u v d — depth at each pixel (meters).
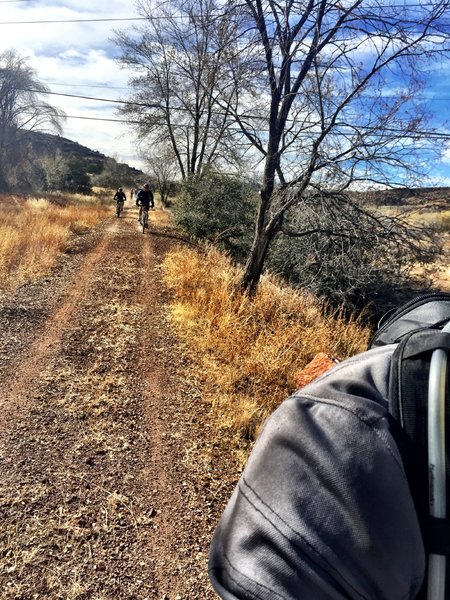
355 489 0.52
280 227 8.90
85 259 12.35
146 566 2.86
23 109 51.44
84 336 6.55
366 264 9.97
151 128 27.42
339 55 7.63
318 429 0.58
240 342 6.27
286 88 8.28
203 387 5.25
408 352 0.58
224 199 16.84
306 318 7.82
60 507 3.23
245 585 0.52
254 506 0.57
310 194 8.62
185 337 6.75
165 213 37.38
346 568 0.50
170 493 3.51
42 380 5.07
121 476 3.63
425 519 0.51
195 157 25.20
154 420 4.50
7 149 52.06
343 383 0.63
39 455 3.77
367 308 10.11
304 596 0.50
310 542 0.52
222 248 16.19
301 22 7.74
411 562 0.50
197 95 23.78
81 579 2.71
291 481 0.56
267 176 8.79
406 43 7.04
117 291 9.16
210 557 0.60
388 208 9.23
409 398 0.55
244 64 8.47
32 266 10.09
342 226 9.09
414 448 0.53
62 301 8.12
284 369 5.47
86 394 4.86
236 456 4.07
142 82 26.03
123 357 5.92
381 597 0.50
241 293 8.78
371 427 0.55
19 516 3.10
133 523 3.18
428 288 11.06
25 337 6.29
